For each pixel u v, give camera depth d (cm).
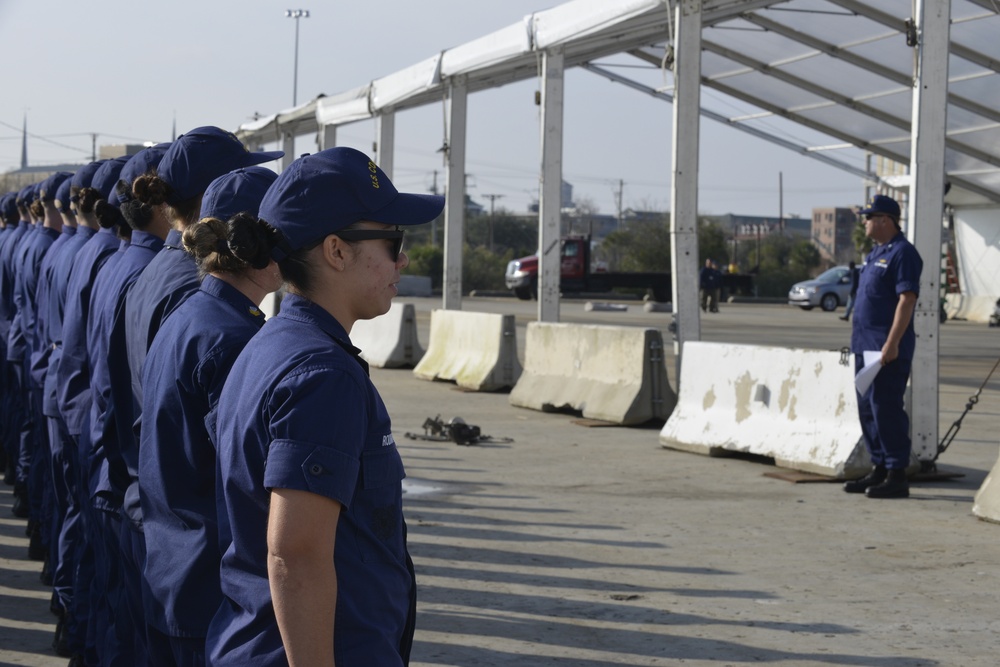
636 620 544
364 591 218
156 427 282
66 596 518
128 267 369
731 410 1002
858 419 885
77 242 550
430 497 826
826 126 2072
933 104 902
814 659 489
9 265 895
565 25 1334
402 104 1920
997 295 3503
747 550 677
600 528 732
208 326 278
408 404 1357
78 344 455
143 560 326
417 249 6425
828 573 626
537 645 509
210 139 358
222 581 231
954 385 1667
